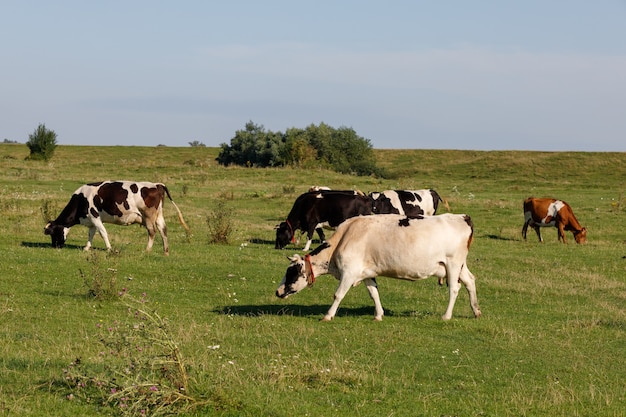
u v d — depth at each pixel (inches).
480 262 927.0
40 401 339.0
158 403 331.6
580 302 704.4
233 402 342.0
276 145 3110.2
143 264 773.3
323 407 354.3
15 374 375.9
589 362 475.5
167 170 2295.8
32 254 805.2
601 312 649.6
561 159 3324.3
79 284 668.1
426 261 556.1
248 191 1825.8
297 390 380.2
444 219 565.3
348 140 3176.7
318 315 587.5
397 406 363.3
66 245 927.7
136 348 360.2
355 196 1002.1
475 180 2645.2
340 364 427.2
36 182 1796.3
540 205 1218.0
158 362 341.7
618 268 928.9
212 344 474.0
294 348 471.8
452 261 565.3
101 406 336.8
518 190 2116.1
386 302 661.9
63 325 517.3
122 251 851.4
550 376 433.7
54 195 1523.1
